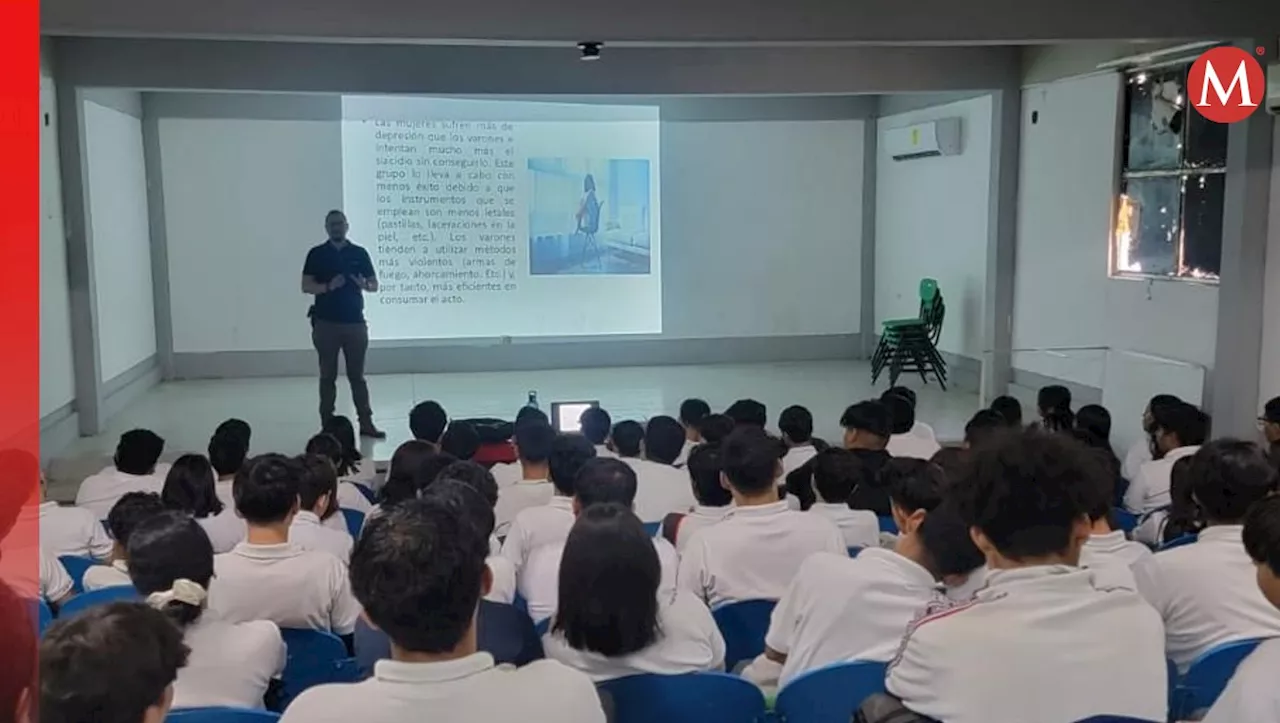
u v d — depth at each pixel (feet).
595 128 32.68
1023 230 27.04
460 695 4.30
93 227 25.00
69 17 16.26
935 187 30.99
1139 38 18.60
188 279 30.91
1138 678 4.55
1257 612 7.07
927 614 4.95
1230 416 19.57
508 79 24.40
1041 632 4.52
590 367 33.45
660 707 6.10
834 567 6.64
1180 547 7.57
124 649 3.98
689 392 29.17
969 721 4.44
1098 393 23.93
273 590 7.89
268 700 7.00
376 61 23.86
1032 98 26.35
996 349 27.35
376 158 31.30
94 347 24.17
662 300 33.76
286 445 22.90
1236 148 19.07
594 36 17.74
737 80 25.25
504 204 32.14
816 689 6.14
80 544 11.30
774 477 8.71
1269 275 19.13
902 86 26.08
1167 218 21.84
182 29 16.66
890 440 15.52
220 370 31.40
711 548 8.53
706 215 33.83
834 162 34.37
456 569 4.30
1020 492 4.66
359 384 23.45
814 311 34.83
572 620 6.02
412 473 11.55
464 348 32.48
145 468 13.73
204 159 30.58
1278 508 4.84
